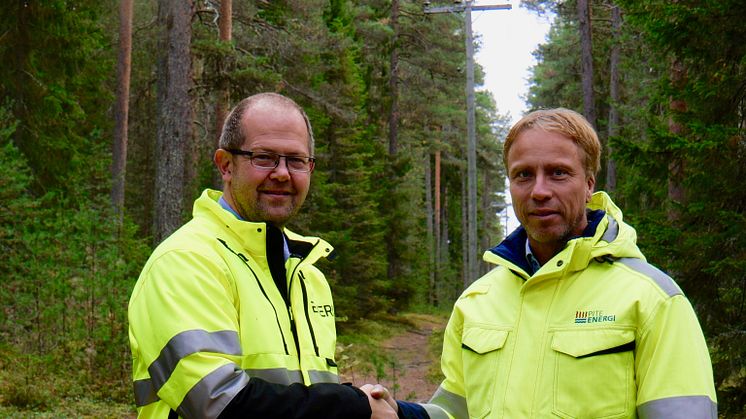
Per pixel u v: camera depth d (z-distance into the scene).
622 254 2.28
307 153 2.56
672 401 2.03
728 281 6.18
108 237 9.81
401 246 26.83
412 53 30.53
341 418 2.20
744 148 6.04
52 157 13.51
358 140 24.44
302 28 16.98
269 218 2.51
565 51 25.91
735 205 6.16
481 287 2.58
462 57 32.12
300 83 17.80
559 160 2.31
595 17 23.94
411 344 20.42
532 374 2.25
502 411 2.27
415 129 36.59
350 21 27.14
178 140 11.62
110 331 9.17
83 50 14.45
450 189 49.91
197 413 2.09
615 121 20.98
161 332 2.19
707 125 6.43
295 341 2.45
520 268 2.40
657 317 2.12
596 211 2.45
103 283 9.20
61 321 9.15
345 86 21.86
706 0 5.95
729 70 6.25
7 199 9.58
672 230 6.21
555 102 27.03
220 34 13.76
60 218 9.71
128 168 22.83
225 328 2.22
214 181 15.10
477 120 43.59
